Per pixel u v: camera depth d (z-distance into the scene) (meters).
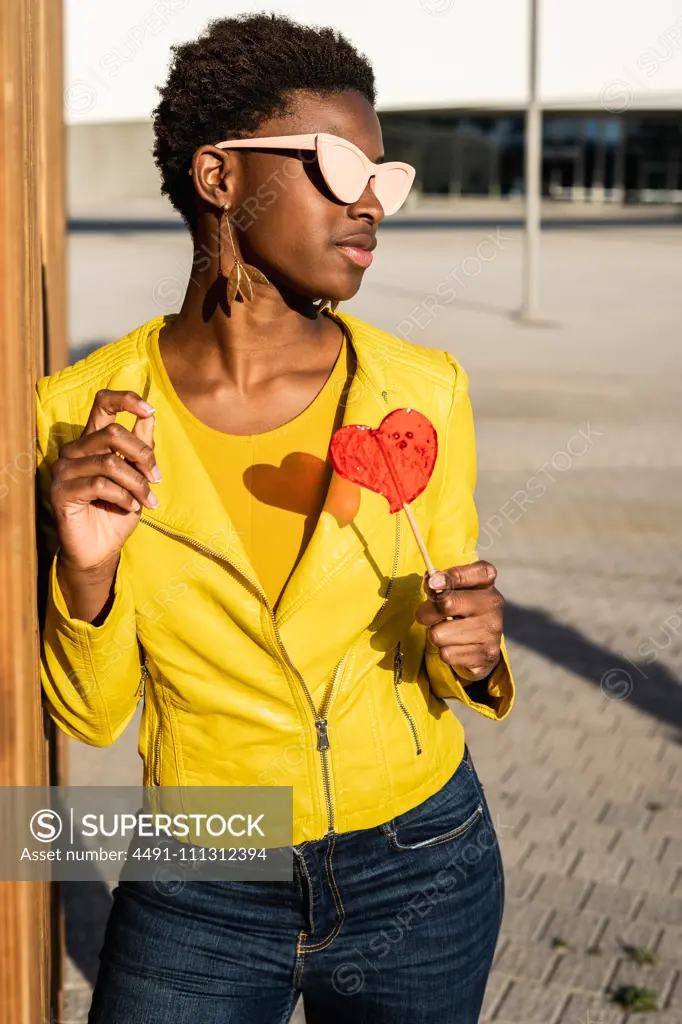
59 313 2.73
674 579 6.32
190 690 1.57
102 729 1.62
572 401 10.77
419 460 1.50
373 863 1.62
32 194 1.60
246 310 1.63
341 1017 1.67
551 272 22.69
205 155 1.60
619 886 3.66
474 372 12.24
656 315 16.83
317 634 1.56
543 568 6.46
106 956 1.65
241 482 1.62
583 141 48.25
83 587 1.48
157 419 1.61
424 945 1.62
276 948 1.62
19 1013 1.46
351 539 1.56
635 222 37.25
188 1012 1.59
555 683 5.12
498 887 1.73
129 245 25.94
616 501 7.65
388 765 1.62
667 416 10.14
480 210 43.56
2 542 1.37
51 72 2.48
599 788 4.25
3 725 1.40
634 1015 3.07
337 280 1.58
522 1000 3.13
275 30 1.58
